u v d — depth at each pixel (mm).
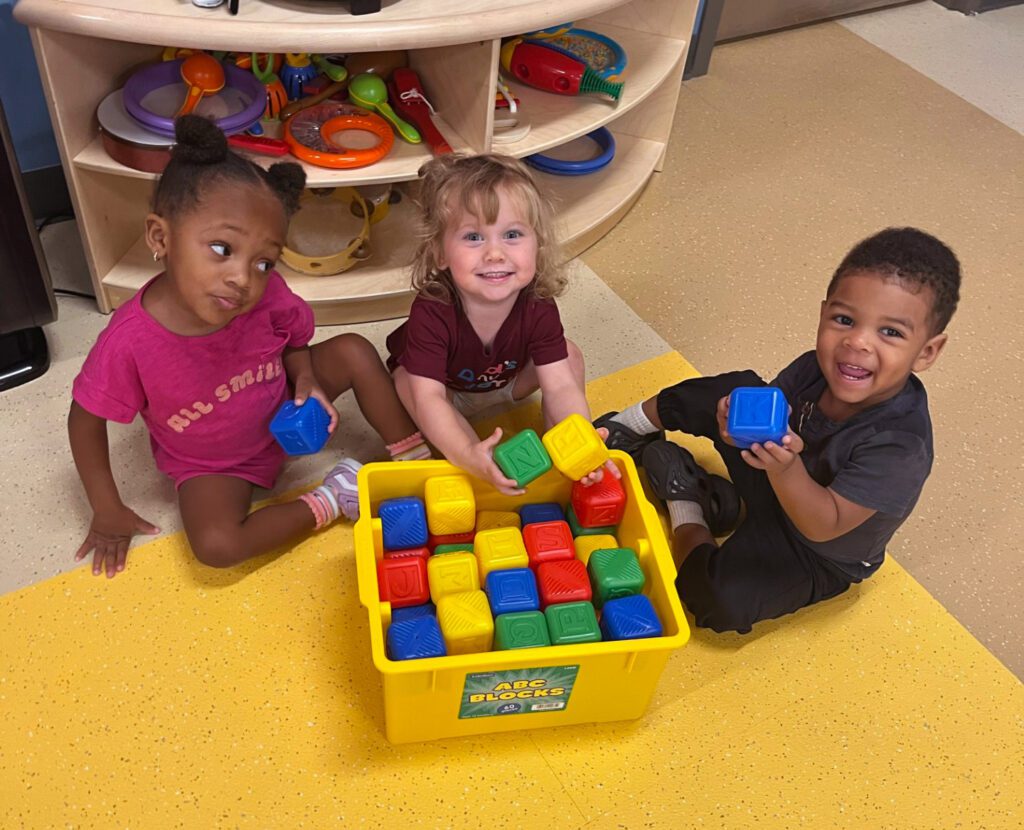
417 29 1276
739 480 1352
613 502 1219
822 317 1130
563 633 1067
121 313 1161
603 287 1782
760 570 1232
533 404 1566
